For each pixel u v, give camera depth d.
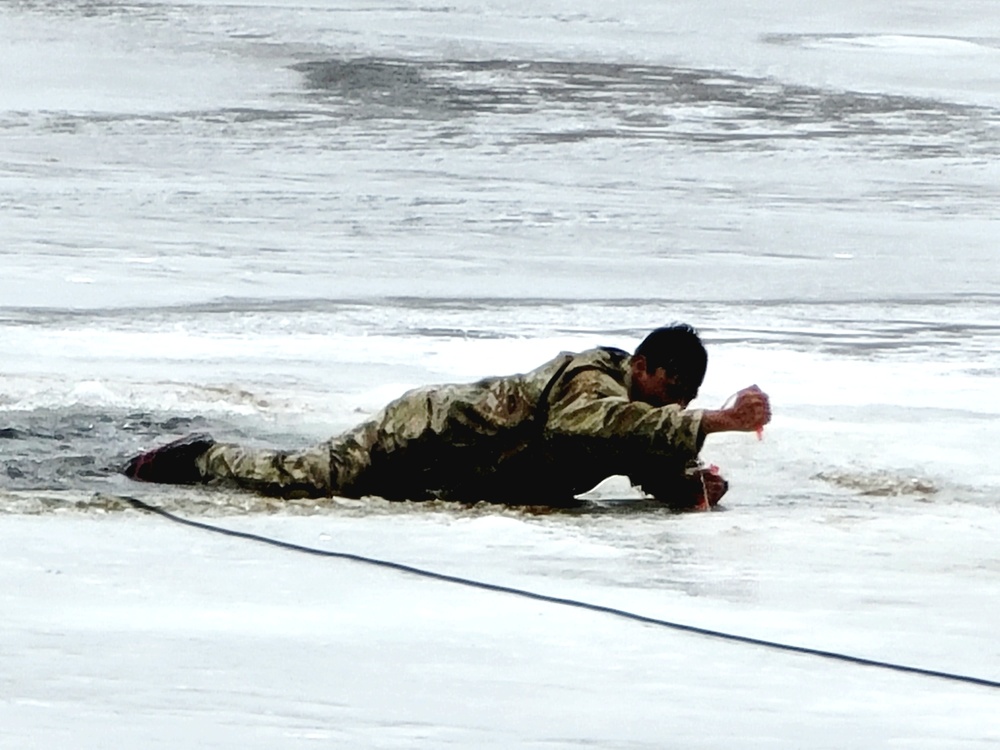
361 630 15.65
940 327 45.00
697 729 12.83
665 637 15.85
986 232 65.69
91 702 12.88
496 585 17.84
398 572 18.42
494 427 22.55
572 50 113.81
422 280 51.50
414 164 77.69
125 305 45.00
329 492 22.95
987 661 15.25
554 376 22.61
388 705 13.16
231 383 32.91
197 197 67.12
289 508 22.20
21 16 115.44
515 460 22.59
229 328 41.34
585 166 79.12
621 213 67.12
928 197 74.56
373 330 41.72
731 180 77.31
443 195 69.75
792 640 15.87
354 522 21.17
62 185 68.56
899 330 44.25
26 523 20.45
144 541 19.62
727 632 16.11
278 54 107.44
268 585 17.50
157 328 41.03
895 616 16.95
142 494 22.83
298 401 30.78
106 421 28.23
